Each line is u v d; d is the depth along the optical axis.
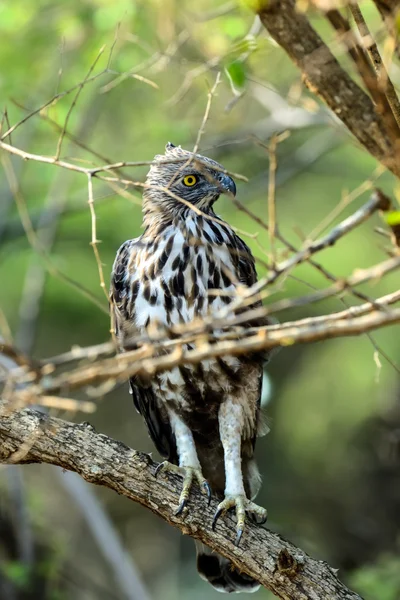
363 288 15.14
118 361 5.85
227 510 8.45
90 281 15.65
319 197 16.14
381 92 6.28
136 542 18.91
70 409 5.67
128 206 14.71
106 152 14.96
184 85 10.14
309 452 16.95
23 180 15.12
